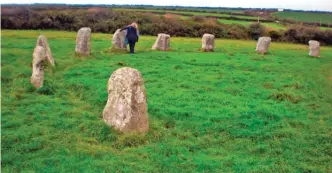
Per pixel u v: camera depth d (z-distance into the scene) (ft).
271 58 110.32
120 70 42.63
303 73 88.58
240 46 145.18
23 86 58.44
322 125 48.42
